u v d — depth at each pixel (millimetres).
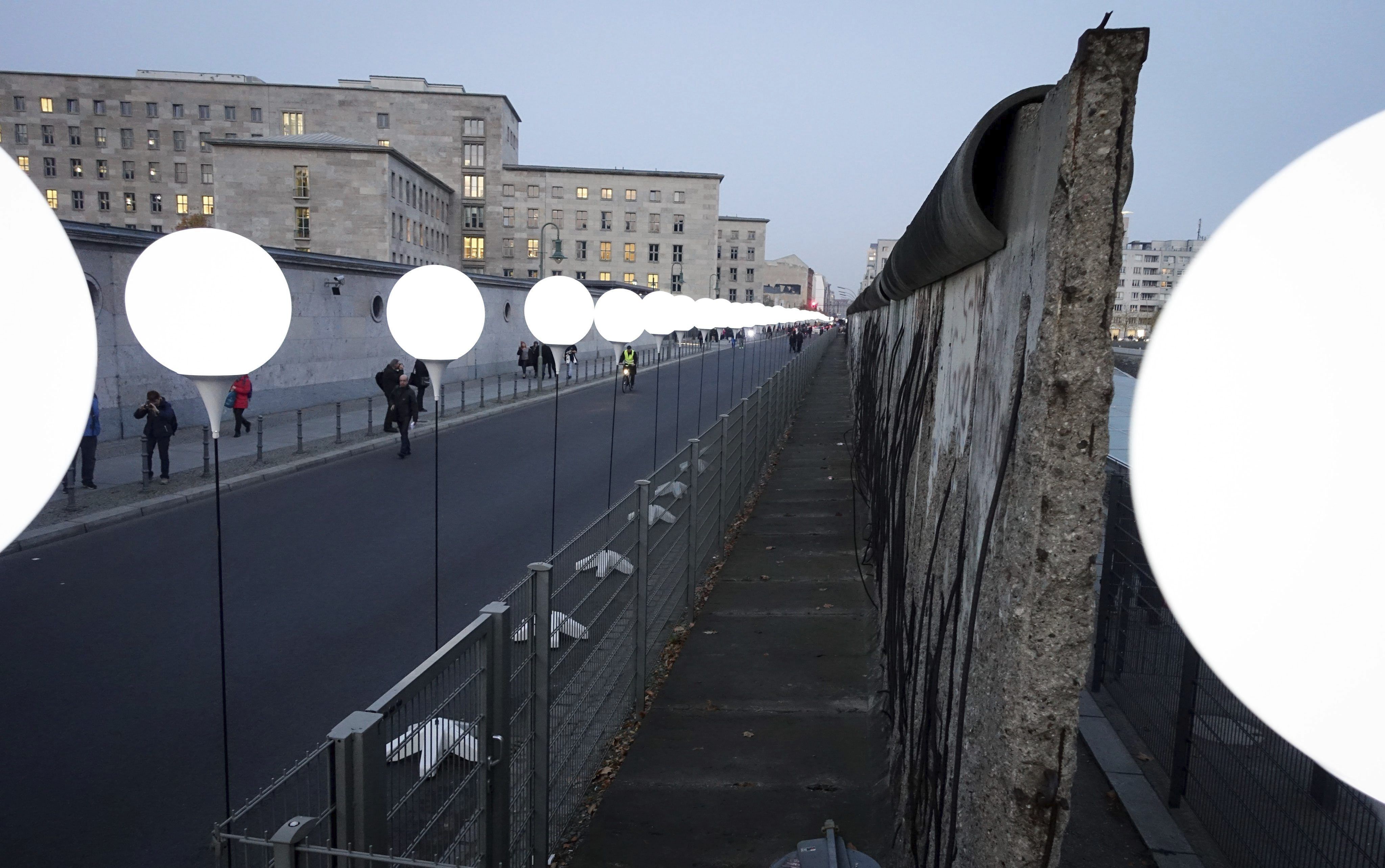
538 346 27672
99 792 4516
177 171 75188
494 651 3012
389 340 25969
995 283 2688
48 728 5219
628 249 87000
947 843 2688
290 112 76562
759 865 3641
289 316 3455
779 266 163000
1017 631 1947
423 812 2535
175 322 3154
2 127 73750
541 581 3471
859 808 4051
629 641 5031
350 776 2160
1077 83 1798
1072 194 1822
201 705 5523
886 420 7434
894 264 5684
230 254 3270
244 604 7477
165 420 11867
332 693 5727
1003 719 2025
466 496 12023
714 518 8203
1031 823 1912
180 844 4066
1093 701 5121
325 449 15344
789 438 17016
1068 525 1867
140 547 9258
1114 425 5887
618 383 30766
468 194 81000
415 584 8062
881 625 5961
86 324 1074
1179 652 4215
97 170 74750
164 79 74375
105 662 6199
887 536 6074
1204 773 3822
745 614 6809
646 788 4246
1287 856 3162
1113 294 1818
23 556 8828
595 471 13969
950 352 3748
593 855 3717
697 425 18500
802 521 9992
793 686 5449
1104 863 3617
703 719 5012
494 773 3027
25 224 1017
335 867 2117
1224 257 678
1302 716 674
